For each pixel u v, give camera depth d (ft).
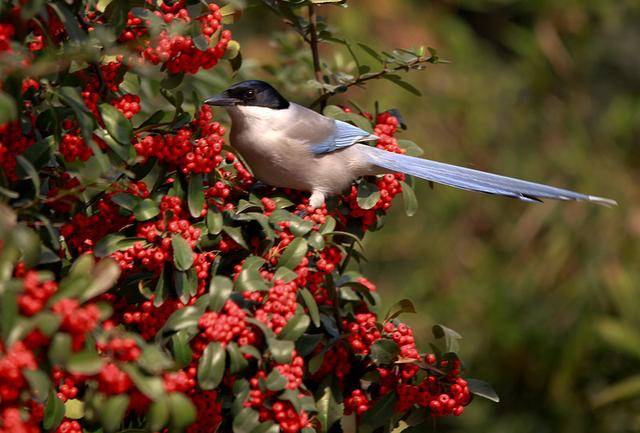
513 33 65.16
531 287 60.13
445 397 22.75
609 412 59.06
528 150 62.44
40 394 16.85
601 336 59.06
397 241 61.26
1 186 17.65
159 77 23.57
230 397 21.36
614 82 64.49
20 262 17.46
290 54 36.55
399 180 26.22
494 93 63.05
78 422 20.03
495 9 67.15
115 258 20.84
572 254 60.23
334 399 22.75
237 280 20.34
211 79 31.35
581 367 60.18
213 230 21.45
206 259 21.86
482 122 61.93
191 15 22.90
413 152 27.76
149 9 21.43
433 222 61.52
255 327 19.98
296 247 21.56
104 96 20.58
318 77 27.50
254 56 55.31
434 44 62.39
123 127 19.63
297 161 26.91
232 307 19.43
